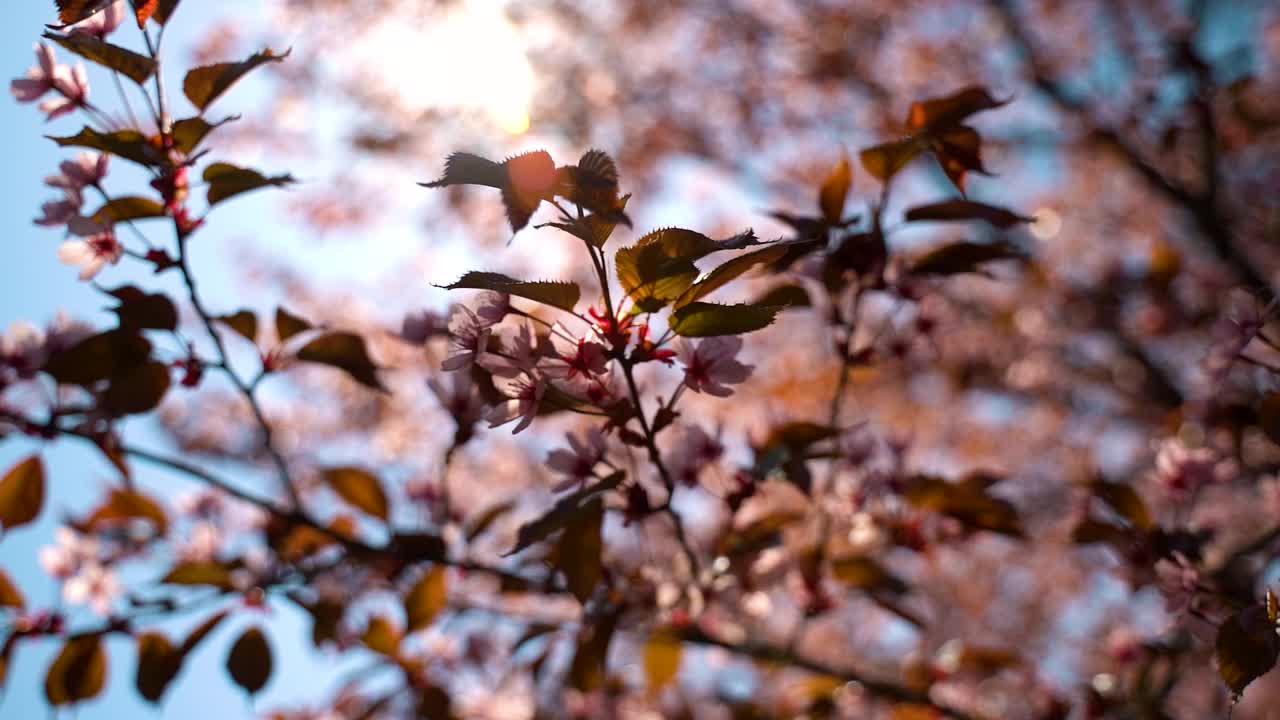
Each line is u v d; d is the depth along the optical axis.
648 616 1.67
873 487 1.70
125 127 1.56
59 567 1.78
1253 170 3.55
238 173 1.55
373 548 1.68
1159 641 1.71
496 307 1.48
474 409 1.61
